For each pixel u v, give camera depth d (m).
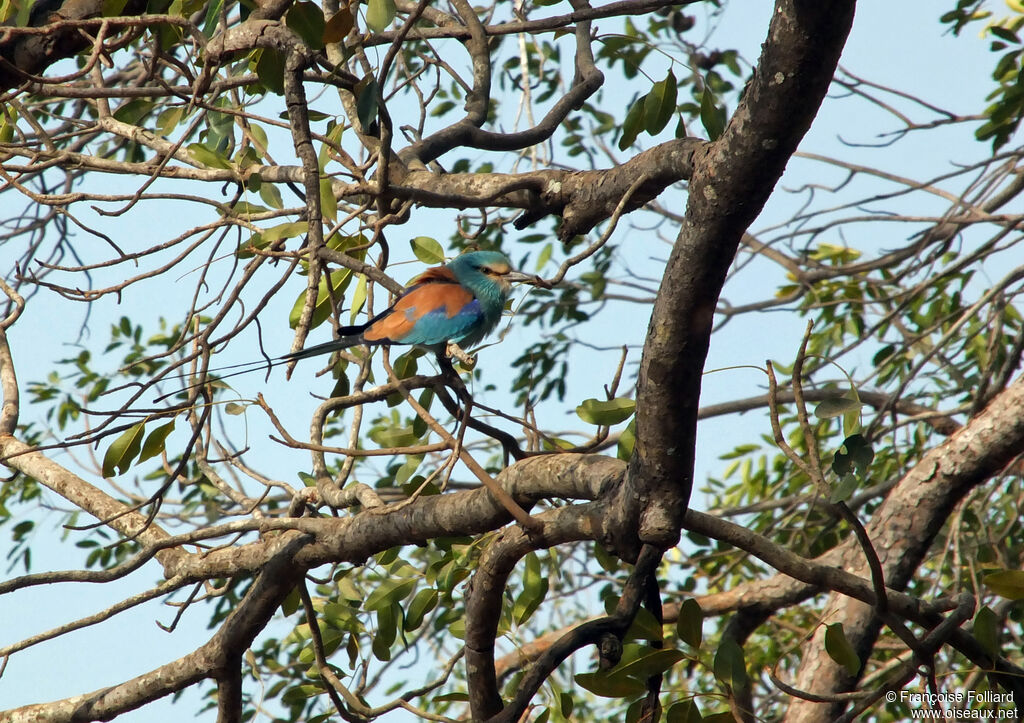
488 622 9.19
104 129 11.70
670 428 7.34
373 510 9.22
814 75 6.03
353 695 9.59
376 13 8.74
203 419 9.61
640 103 10.09
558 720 11.52
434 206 9.98
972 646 8.12
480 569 8.84
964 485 11.66
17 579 9.05
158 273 9.80
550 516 8.28
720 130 10.20
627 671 7.44
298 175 10.65
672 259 7.02
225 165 10.83
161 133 11.53
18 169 10.48
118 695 10.49
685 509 7.76
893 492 12.18
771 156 6.39
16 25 9.95
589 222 10.75
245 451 10.27
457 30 12.73
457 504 8.88
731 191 6.57
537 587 9.73
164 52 9.69
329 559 9.57
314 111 10.45
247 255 10.41
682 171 9.55
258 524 9.47
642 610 7.63
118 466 9.48
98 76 10.84
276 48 9.13
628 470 7.82
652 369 7.21
